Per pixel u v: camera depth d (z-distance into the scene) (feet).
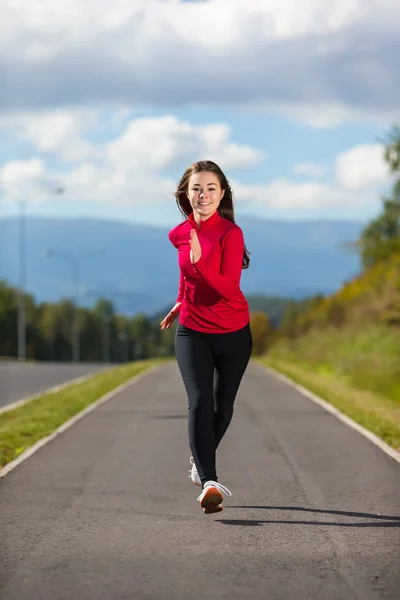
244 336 30.35
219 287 28.48
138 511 32.71
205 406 29.96
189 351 30.22
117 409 76.38
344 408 73.26
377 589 22.76
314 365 152.05
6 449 50.34
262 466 43.60
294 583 23.34
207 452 29.76
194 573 24.31
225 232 29.22
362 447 50.24
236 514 31.99
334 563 25.20
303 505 33.60
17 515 32.07
